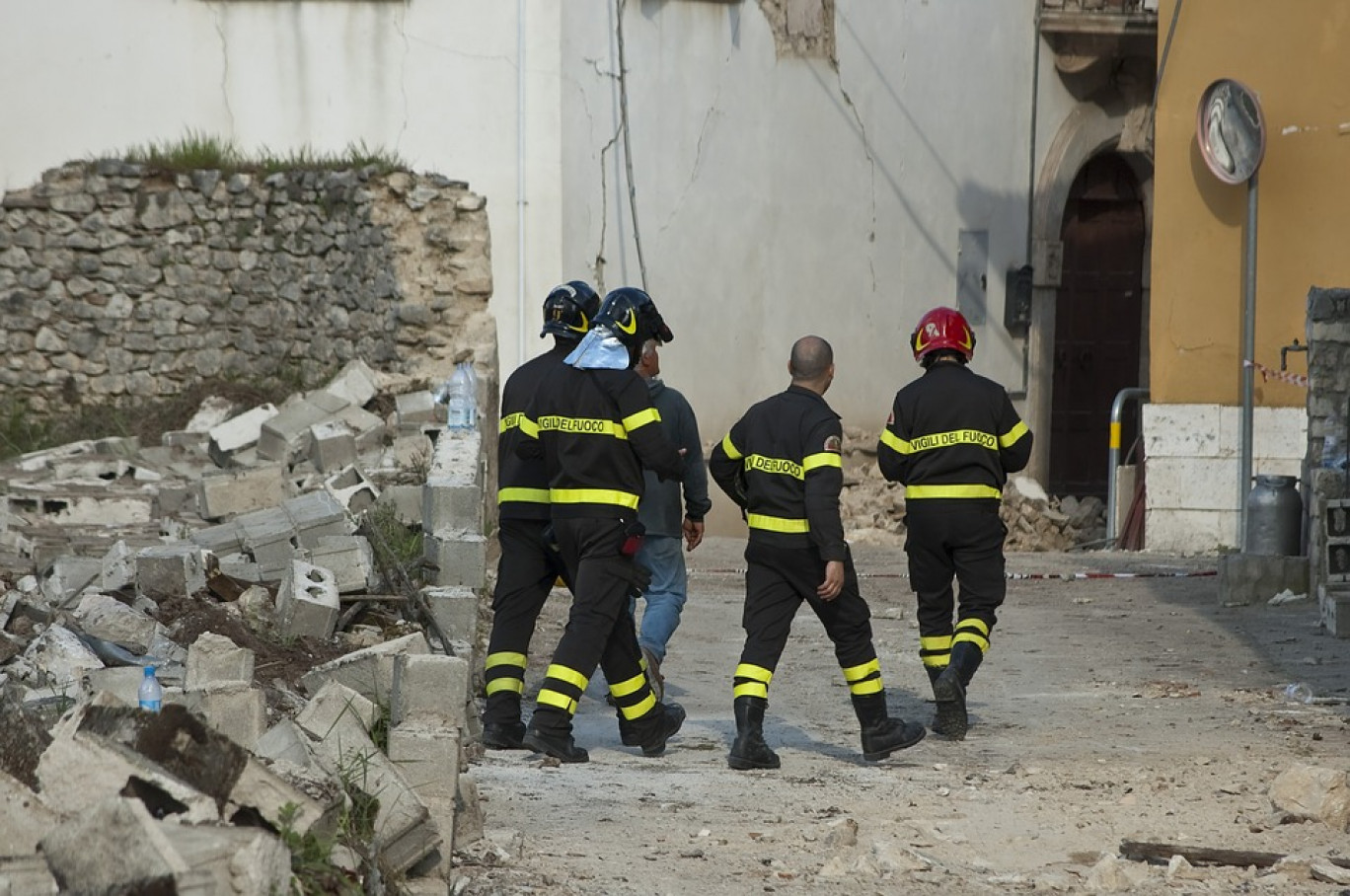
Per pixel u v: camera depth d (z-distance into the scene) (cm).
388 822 1523
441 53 5353
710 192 5659
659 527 2784
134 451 4628
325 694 1731
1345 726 2592
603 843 1819
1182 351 5500
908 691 3030
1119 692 2942
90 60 5397
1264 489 4081
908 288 6291
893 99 6197
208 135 5431
